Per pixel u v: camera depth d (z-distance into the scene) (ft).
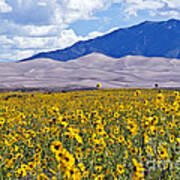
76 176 22.70
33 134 41.73
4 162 32.50
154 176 28.81
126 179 29.07
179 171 29.50
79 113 42.01
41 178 28.17
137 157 31.68
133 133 37.42
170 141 32.42
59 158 21.83
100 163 31.60
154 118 33.06
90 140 33.83
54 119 33.71
